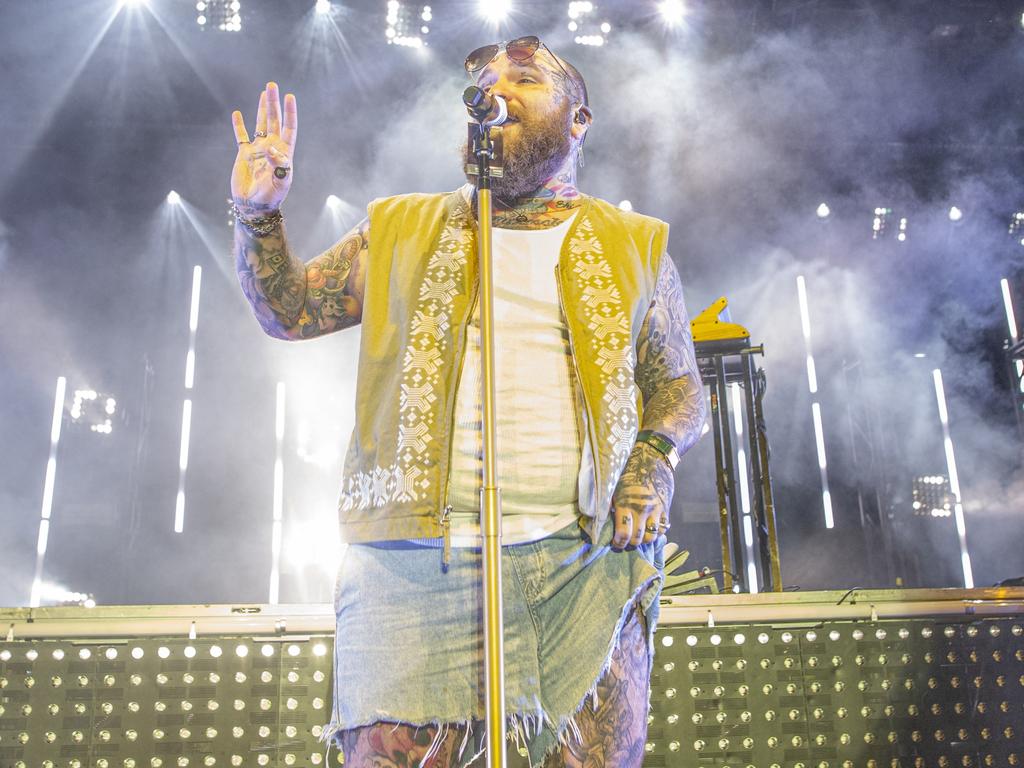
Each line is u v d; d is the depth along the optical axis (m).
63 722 2.40
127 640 2.46
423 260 1.84
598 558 1.76
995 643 2.60
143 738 2.41
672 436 1.86
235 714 2.43
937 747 2.53
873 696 2.55
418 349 1.75
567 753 1.66
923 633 2.59
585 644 1.70
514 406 1.74
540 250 1.88
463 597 1.66
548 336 1.81
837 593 2.61
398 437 1.70
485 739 1.55
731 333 5.09
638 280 1.90
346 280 1.96
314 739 2.43
